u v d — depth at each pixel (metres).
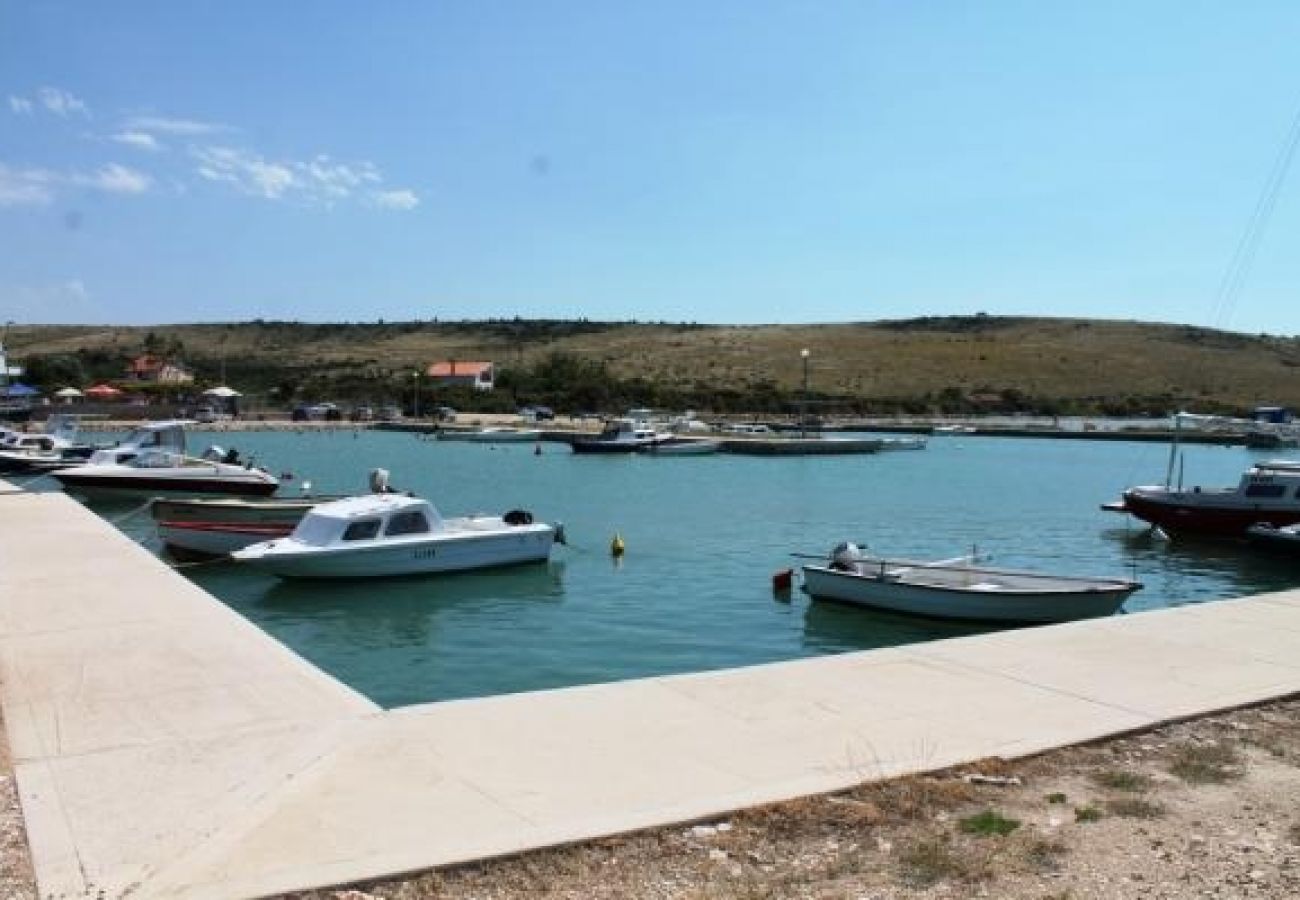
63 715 8.86
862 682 9.81
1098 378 149.62
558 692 9.36
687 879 5.79
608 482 51.50
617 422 75.19
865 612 20.09
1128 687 9.83
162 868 5.84
